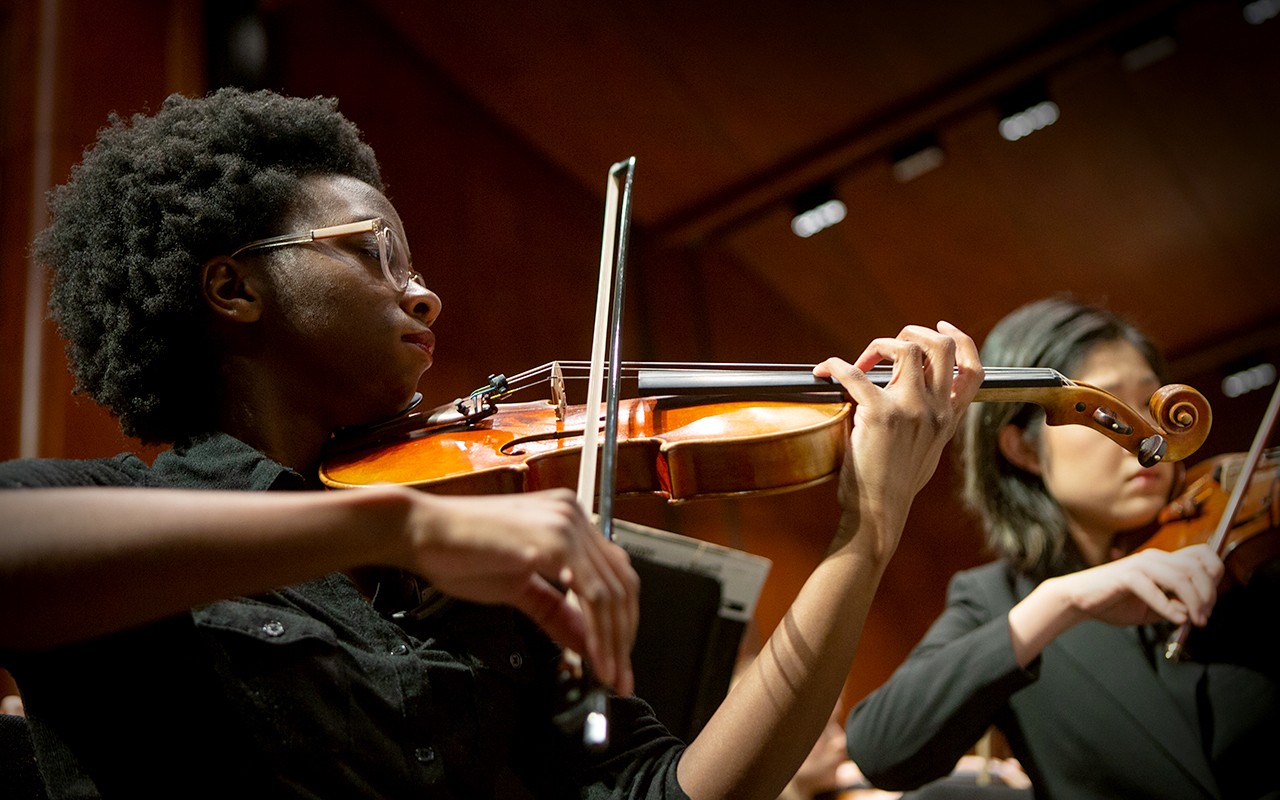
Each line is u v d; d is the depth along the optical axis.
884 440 1.23
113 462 1.14
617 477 1.26
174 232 1.30
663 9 4.41
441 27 4.35
